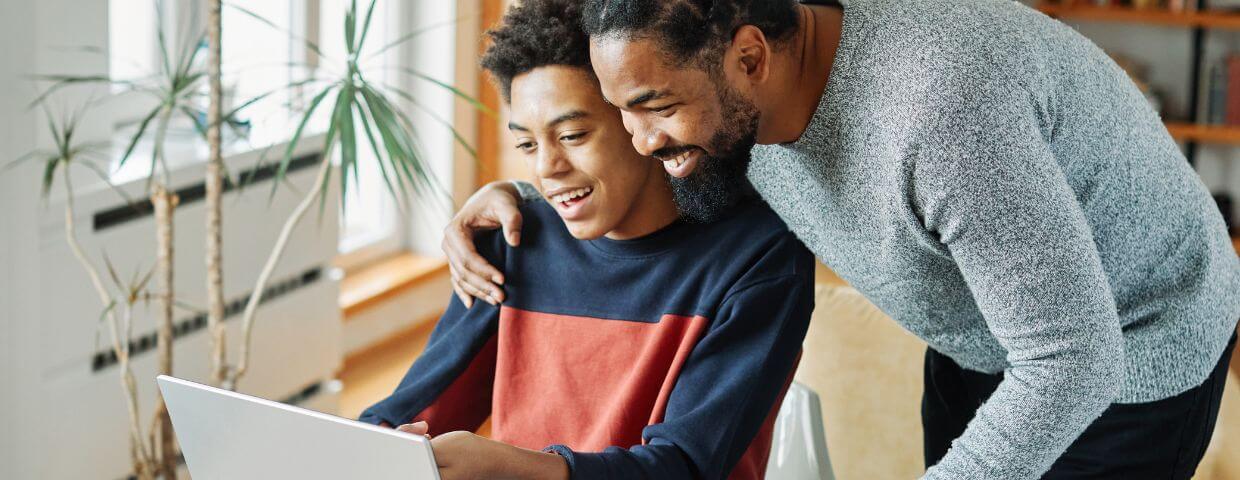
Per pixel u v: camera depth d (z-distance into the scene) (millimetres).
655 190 1378
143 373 2557
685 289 1387
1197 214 1387
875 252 1306
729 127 1128
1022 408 1178
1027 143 1135
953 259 1247
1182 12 4152
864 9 1175
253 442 1091
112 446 2518
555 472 1163
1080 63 1244
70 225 2197
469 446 1112
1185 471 1480
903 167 1149
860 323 2008
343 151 2154
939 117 1121
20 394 2324
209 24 2141
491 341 1517
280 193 2814
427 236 4043
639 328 1416
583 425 1437
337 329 3074
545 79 1267
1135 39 4367
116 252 2449
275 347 2869
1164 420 1429
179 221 2572
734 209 1396
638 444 1406
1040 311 1140
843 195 1252
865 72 1166
